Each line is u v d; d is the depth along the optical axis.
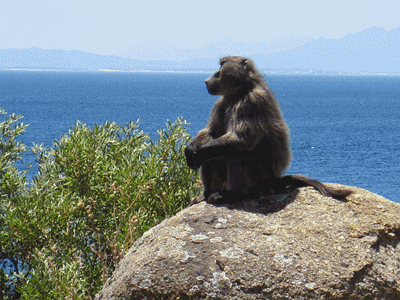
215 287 8.70
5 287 13.25
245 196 10.95
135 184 13.86
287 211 10.27
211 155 10.84
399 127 127.88
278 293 8.55
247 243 9.25
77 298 11.11
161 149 15.15
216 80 11.58
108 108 170.75
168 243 9.52
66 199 13.44
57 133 88.62
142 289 9.01
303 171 64.69
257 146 11.20
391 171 65.62
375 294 8.78
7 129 16.03
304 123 134.25
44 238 13.26
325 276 8.68
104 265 12.02
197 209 10.52
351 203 10.45
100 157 14.86
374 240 9.45
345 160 73.81
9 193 14.33
